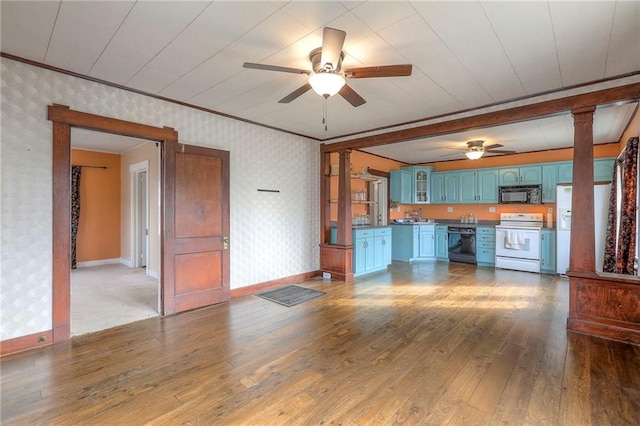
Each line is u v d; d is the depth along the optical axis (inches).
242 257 173.5
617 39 91.3
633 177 153.9
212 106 150.4
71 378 88.7
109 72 114.1
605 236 191.2
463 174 279.3
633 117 156.1
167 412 74.5
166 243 140.0
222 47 97.4
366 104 145.9
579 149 123.6
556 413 73.3
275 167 191.5
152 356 102.0
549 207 244.1
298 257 207.0
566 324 127.2
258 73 115.3
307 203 213.9
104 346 109.1
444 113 159.0
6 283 102.3
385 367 95.3
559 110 128.0
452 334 119.8
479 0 74.5
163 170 141.0
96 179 257.1
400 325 129.0
